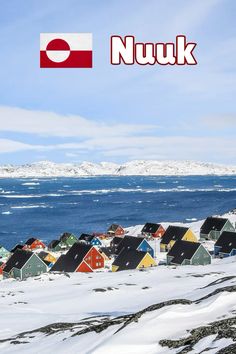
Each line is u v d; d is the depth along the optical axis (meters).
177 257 76.00
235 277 28.78
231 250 81.38
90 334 19.80
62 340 20.94
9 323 33.53
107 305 39.94
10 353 21.55
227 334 14.55
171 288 44.62
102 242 115.19
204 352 13.80
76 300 44.09
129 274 61.84
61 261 79.50
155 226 116.69
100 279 60.00
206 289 27.00
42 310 40.75
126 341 16.64
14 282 65.56
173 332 16.75
